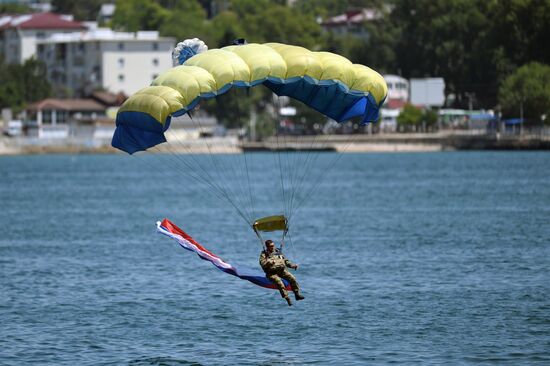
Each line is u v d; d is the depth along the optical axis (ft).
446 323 485.15
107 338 467.11
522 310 510.17
